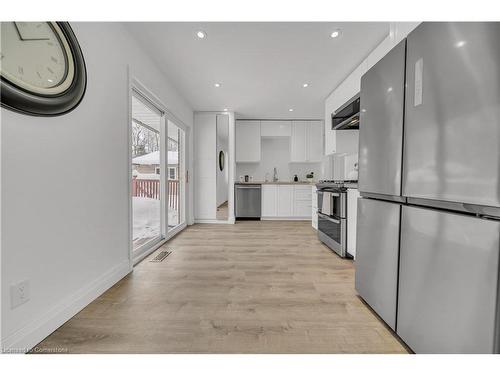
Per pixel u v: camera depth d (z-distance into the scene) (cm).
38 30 124
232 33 225
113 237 198
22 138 117
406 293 120
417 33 111
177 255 278
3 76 105
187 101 427
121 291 185
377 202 147
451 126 93
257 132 551
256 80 332
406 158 120
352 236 258
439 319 99
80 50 155
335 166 442
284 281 206
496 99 77
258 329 139
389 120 134
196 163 487
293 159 554
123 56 213
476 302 84
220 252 289
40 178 127
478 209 86
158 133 334
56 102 133
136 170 344
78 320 146
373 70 152
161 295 179
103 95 184
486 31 80
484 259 81
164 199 339
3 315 109
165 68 295
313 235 381
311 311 158
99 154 179
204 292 185
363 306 165
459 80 89
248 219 540
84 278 163
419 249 110
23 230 117
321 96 396
